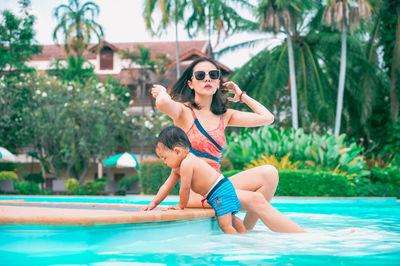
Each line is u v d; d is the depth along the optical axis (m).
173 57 36.34
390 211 6.60
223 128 3.68
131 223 2.46
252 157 11.94
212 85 3.55
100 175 31.05
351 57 24.09
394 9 20.58
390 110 20.66
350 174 11.85
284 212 6.34
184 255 2.26
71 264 1.98
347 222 4.50
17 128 25.31
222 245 2.62
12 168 26.69
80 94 23.56
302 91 24.78
